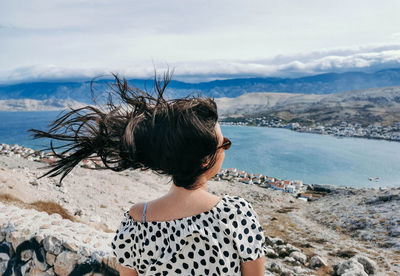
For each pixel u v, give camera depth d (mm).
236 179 120188
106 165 1145
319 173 145000
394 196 66125
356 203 69625
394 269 29594
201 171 1024
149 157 1034
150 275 1106
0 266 4375
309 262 23562
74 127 1149
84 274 4020
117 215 20328
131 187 34719
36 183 18141
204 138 974
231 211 1063
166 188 42500
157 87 1089
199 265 1043
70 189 22328
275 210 70375
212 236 1029
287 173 144500
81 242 4262
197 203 1079
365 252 37781
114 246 1198
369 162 168500
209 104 1052
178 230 1059
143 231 1127
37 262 4184
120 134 1096
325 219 60781
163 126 1004
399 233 45500
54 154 1176
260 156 181625
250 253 1027
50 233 4297
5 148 122438
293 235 48188
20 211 5184
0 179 15609
